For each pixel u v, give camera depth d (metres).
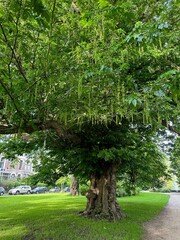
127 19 3.36
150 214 11.01
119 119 6.49
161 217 10.79
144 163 9.54
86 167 8.59
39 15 2.71
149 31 2.38
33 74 3.92
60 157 9.13
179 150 12.29
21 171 34.94
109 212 8.72
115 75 3.58
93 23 3.20
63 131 5.84
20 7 2.62
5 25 3.05
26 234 6.53
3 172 32.94
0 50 3.54
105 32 3.53
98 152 7.84
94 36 3.62
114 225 7.67
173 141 12.12
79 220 8.23
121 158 8.15
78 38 3.84
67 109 4.45
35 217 8.95
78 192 20.91
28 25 3.43
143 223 8.87
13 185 30.70
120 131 8.23
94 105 4.23
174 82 2.58
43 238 6.19
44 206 12.34
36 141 8.24
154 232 7.61
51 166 9.35
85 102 4.23
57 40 3.78
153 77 5.27
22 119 4.36
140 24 2.45
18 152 8.66
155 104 3.63
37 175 9.68
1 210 10.91
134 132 9.03
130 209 12.09
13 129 4.85
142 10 4.06
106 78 3.62
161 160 14.20
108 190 9.03
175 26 3.28
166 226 8.66
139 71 5.25
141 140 9.37
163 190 42.50
